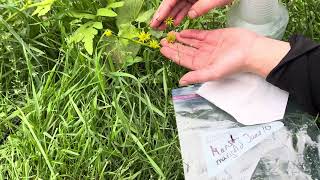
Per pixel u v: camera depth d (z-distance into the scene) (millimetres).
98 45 565
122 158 507
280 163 480
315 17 609
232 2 575
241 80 531
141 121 528
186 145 499
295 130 500
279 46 514
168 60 573
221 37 539
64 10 587
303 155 484
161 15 566
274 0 544
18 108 531
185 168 482
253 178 473
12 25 599
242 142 496
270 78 512
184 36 561
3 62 583
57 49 598
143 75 569
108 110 539
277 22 560
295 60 500
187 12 576
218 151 492
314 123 504
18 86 567
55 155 515
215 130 507
